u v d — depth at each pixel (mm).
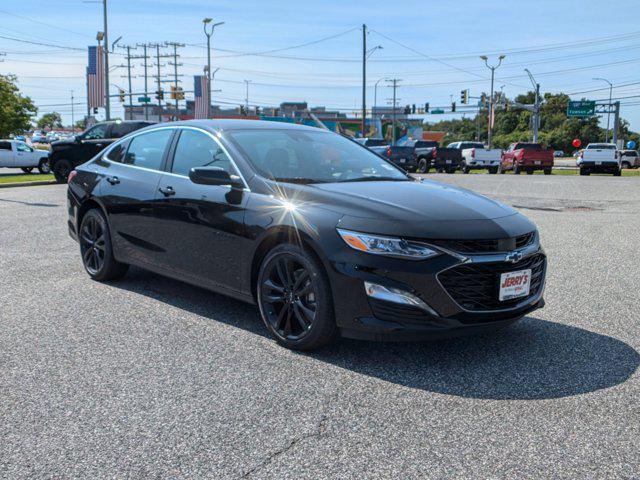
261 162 4477
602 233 9070
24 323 4520
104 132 19938
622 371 3648
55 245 7734
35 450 2711
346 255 3607
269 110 91375
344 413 3072
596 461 2625
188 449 2719
